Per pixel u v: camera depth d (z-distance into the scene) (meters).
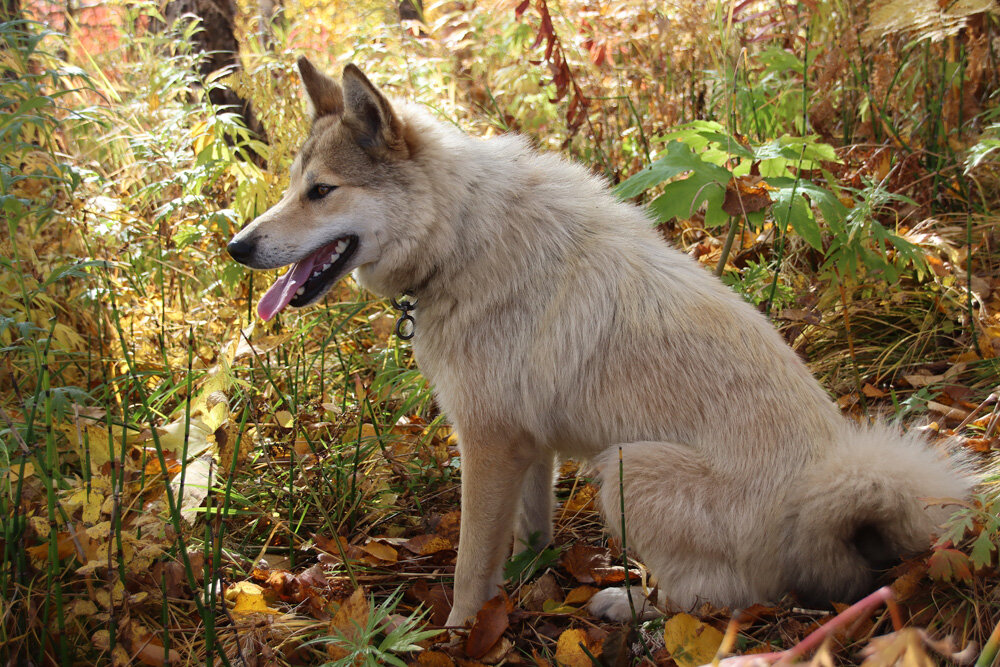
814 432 2.76
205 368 4.20
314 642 2.45
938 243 4.03
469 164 3.06
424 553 3.29
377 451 3.79
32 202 3.80
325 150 3.10
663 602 2.87
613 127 5.54
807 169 4.15
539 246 2.99
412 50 5.64
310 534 3.41
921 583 2.56
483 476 2.96
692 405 2.80
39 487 2.88
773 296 4.08
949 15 4.19
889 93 4.85
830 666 1.69
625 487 2.76
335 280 3.18
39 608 2.51
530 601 3.01
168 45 5.36
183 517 3.01
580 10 5.70
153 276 4.66
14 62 3.76
